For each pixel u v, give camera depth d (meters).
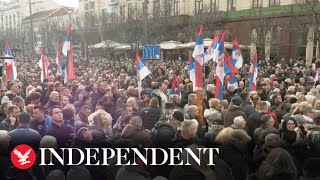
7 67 12.55
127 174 4.41
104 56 35.22
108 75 16.03
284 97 10.05
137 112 7.62
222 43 9.89
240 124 5.77
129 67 20.42
